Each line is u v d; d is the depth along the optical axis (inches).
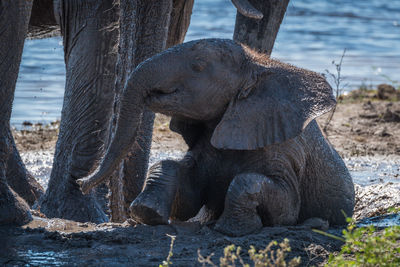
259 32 527.8
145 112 457.4
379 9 3796.8
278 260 306.3
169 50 372.5
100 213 552.4
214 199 404.8
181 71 367.6
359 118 1078.4
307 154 408.2
